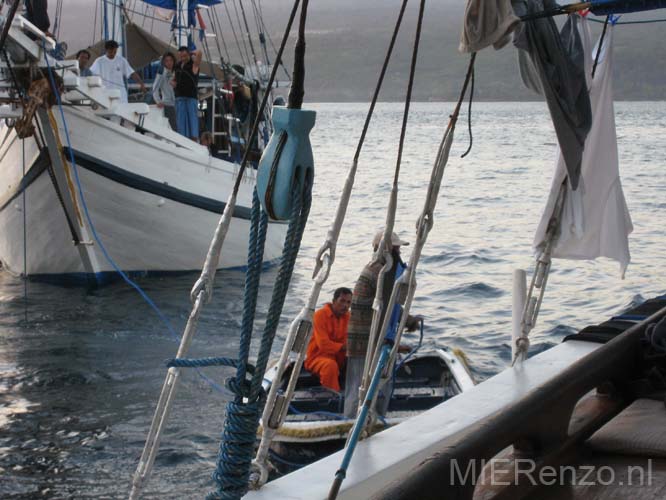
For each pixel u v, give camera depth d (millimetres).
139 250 17359
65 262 16984
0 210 17219
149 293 16266
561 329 13867
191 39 20859
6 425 8930
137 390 10156
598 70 6129
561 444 3311
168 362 2918
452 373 8664
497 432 2791
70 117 15312
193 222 17594
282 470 7285
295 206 2273
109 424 8969
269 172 2262
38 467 7875
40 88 13680
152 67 21391
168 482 7539
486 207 33844
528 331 5555
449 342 12922
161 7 20625
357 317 6941
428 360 9141
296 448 7273
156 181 16703
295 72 2240
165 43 20828
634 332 4121
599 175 6195
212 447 8297
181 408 9414
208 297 3027
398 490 2330
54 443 8438
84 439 8547
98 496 7293
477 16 4559
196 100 17578
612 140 6191
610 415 3740
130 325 13695
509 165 59344
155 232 17266
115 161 16109
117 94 15352
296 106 2254
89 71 16734
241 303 15602
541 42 5141
